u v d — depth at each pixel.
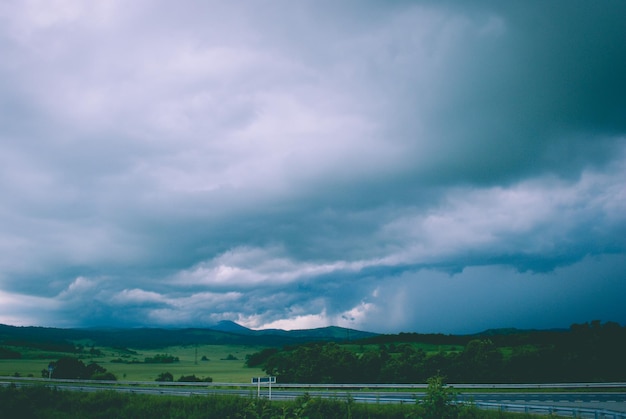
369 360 72.00
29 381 65.19
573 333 68.38
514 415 24.30
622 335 64.06
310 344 81.62
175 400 29.66
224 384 56.25
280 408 18.02
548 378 59.97
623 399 38.41
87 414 25.75
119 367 154.38
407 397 39.16
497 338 84.25
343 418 22.20
